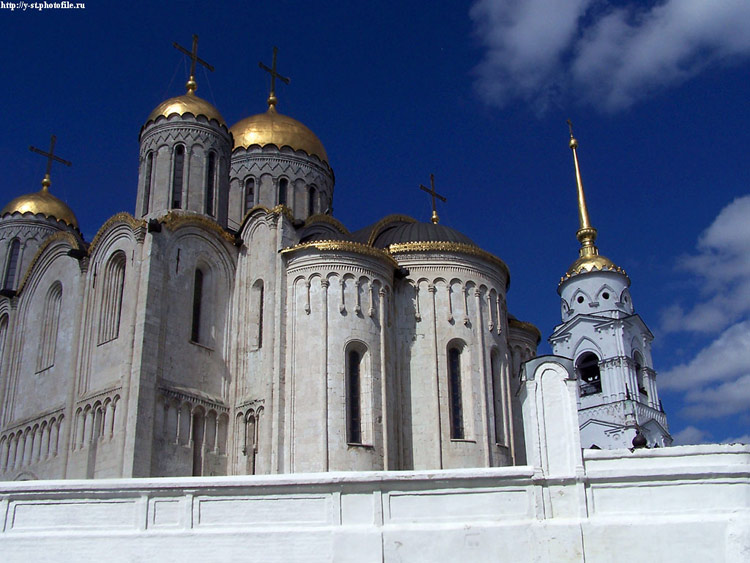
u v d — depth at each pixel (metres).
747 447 21.33
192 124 41.44
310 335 33.81
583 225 61.56
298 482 21.30
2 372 42.47
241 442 34.75
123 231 37.25
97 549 20.77
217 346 36.78
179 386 34.22
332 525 21.02
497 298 38.88
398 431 34.81
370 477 21.34
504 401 37.31
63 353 38.75
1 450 40.16
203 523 21.08
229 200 49.53
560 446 21.81
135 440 31.41
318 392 32.72
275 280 35.53
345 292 34.66
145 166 41.69
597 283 57.59
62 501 21.31
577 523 20.83
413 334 36.66
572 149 64.81
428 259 37.75
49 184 55.34
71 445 35.16
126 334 34.16
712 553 20.05
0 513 21.23
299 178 50.38
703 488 20.75
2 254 50.97
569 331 57.00
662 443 53.06
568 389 22.39
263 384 34.62
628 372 54.00
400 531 20.86
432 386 35.59
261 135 50.56
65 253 41.38
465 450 34.81
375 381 33.97
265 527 20.98
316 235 41.16
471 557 20.72
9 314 43.91
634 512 20.91
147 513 21.16
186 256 36.62
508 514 21.19
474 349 36.78
